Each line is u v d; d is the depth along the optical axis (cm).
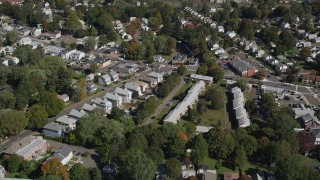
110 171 11162
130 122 13038
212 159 11900
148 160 10531
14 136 12800
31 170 10969
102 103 14612
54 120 13512
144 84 16612
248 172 11444
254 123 13962
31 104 14600
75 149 12244
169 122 13238
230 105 15775
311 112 14812
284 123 13188
